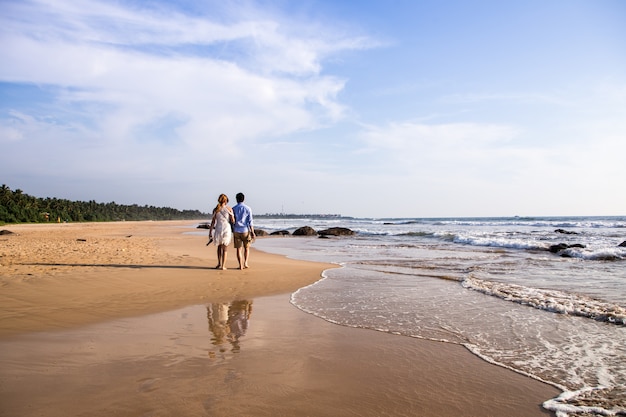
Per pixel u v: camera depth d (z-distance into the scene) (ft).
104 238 78.64
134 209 504.84
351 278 28.84
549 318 17.49
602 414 9.11
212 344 13.82
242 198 32.53
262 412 8.93
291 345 13.87
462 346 13.93
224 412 8.87
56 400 9.25
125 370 11.21
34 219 254.88
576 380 11.02
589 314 17.53
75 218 336.49
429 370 11.73
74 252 40.70
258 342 14.14
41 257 35.06
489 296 22.30
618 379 11.04
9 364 11.52
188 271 29.68
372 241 77.10
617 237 72.90
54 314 17.35
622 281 26.45
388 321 17.17
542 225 143.02
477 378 11.17
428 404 9.57
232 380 10.68
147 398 9.44
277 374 11.20
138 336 14.58
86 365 11.55
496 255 45.70
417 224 188.34
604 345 13.89
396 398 9.87
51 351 12.74
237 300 21.40
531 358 12.75
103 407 8.95
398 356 12.89
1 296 20.04
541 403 9.68
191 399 9.46
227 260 39.32
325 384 10.62
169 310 18.85
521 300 20.62
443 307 19.75
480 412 9.20
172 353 12.78
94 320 16.74
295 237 102.22
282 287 25.21
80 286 22.81
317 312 18.85
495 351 13.39
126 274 27.02
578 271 31.45
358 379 11.00
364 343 14.16
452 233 90.17
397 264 37.63
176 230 149.89
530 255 45.57
